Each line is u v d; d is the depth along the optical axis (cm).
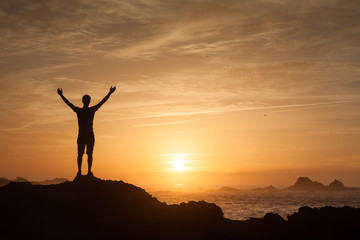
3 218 1486
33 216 1506
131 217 1647
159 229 1611
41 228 1448
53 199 1639
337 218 2050
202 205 1914
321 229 1970
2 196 1609
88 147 1788
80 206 1636
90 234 1470
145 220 1661
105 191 1780
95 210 1639
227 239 1736
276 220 2061
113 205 1719
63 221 1516
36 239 1389
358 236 1858
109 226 1540
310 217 2109
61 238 1412
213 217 1845
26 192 1662
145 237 1527
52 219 1512
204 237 1661
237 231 1864
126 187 1888
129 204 1769
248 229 1931
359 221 1989
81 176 1802
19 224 1458
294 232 1956
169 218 1752
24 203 1578
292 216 2203
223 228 1792
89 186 1773
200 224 1758
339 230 1928
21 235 1398
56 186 1778
